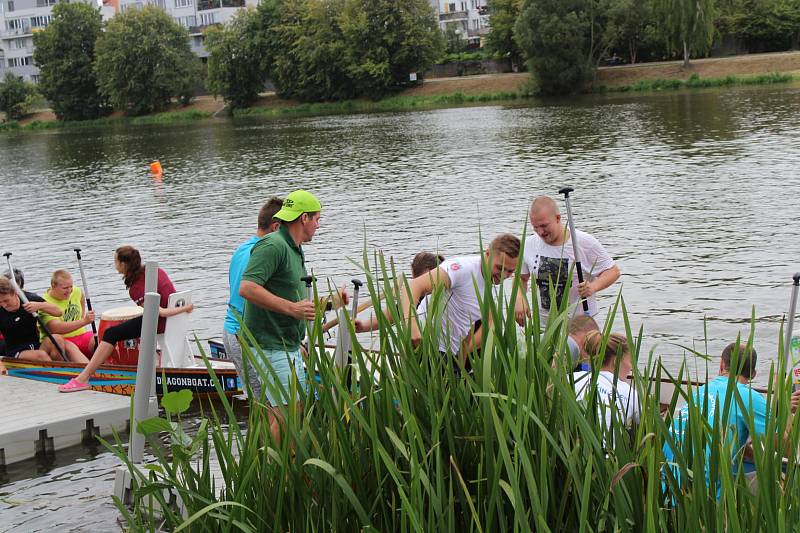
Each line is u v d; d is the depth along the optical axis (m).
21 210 27.20
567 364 3.57
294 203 5.81
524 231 3.57
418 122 54.03
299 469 3.64
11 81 97.31
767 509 3.07
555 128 41.66
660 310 11.59
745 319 10.98
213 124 71.62
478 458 3.53
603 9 67.81
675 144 31.22
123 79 87.56
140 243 19.59
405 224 19.39
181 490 3.77
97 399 8.26
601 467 3.31
